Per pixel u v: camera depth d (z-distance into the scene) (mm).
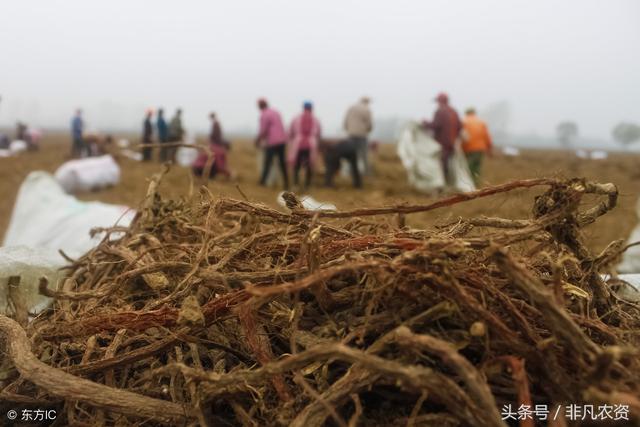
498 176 13898
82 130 17203
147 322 1472
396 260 1235
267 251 1677
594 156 36219
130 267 1962
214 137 10789
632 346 1288
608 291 1630
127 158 16938
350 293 1397
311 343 1354
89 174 8953
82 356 1643
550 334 1256
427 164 8953
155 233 2330
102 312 1636
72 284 2094
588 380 1062
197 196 2387
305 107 10062
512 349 1168
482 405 977
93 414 1431
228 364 1504
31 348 1536
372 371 1162
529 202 1757
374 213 1616
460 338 1223
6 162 15805
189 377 1225
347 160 10359
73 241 3174
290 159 10070
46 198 3787
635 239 3520
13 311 1952
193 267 1667
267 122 9734
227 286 1462
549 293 1082
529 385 1222
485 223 1671
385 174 13891
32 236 3449
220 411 1379
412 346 1062
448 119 8734
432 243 1218
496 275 1375
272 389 1317
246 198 2006
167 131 15133
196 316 1329
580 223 1572
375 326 1287
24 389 1554
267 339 1444
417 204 1570
